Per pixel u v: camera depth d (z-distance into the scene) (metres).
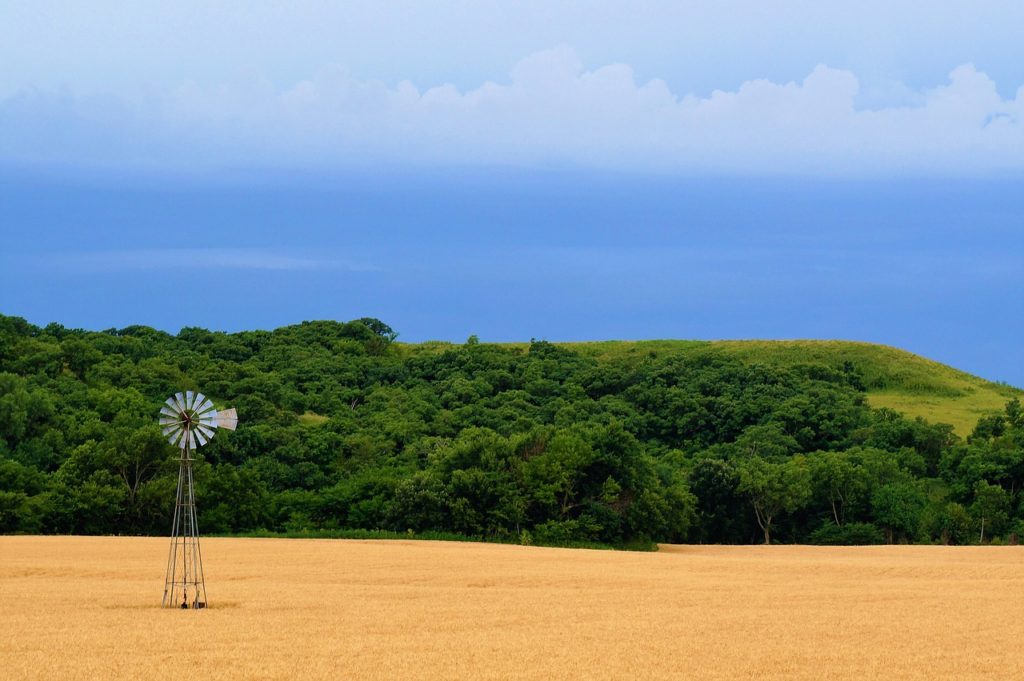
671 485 177.75
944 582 93.06
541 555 120.81
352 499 171.00
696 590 85.06
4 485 154.50
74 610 69.06
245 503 163.75
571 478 167.75
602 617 67.88
